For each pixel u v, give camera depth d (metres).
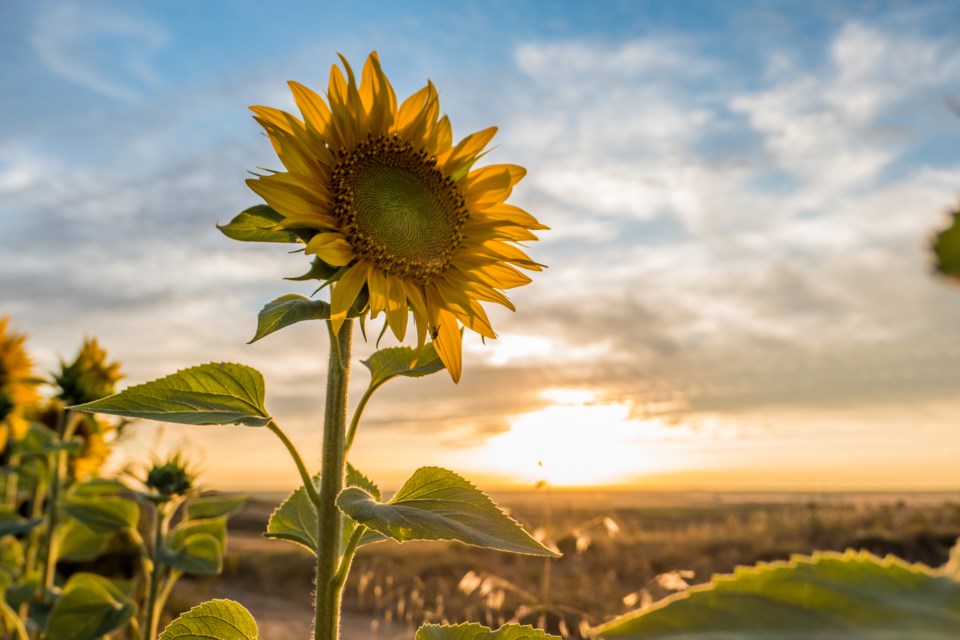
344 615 2.20
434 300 0.67
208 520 1.23
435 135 0.70
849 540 3.22
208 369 0.61
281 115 0.63
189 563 1.09
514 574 2.37
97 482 1.41
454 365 0.67
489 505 0.57
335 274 0.60
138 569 1.60
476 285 0.68
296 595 2.96
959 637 0.10
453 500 0.58
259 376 0.62
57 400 1.40
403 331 0.62
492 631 0.63
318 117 0.66
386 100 0.67
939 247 0.09
